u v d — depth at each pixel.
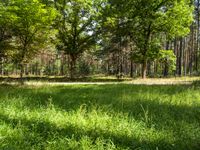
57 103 9.83
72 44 44.47
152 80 37.03
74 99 11.30
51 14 28.95
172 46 73.56
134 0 42.81
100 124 6.87
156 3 42.50
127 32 43.38
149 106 9.69
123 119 7.30
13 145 5.38
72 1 42.84
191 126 7.06
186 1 44.59
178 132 6.60
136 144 5.73
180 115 8.52
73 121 7.06
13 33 29.06
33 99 10.45
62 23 43.16
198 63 69.62
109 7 43.69
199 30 64.56
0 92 13.03
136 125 6.89
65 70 78.19
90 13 43.47
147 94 12.80
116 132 6.45
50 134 6.17
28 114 7.66
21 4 27.22
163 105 10.06
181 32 43.41
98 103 9.93
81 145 5.56
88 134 6.16
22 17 27.53
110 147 5.51
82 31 44.53
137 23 43.12
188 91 14.25
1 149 5.20
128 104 10.05
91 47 46.53
